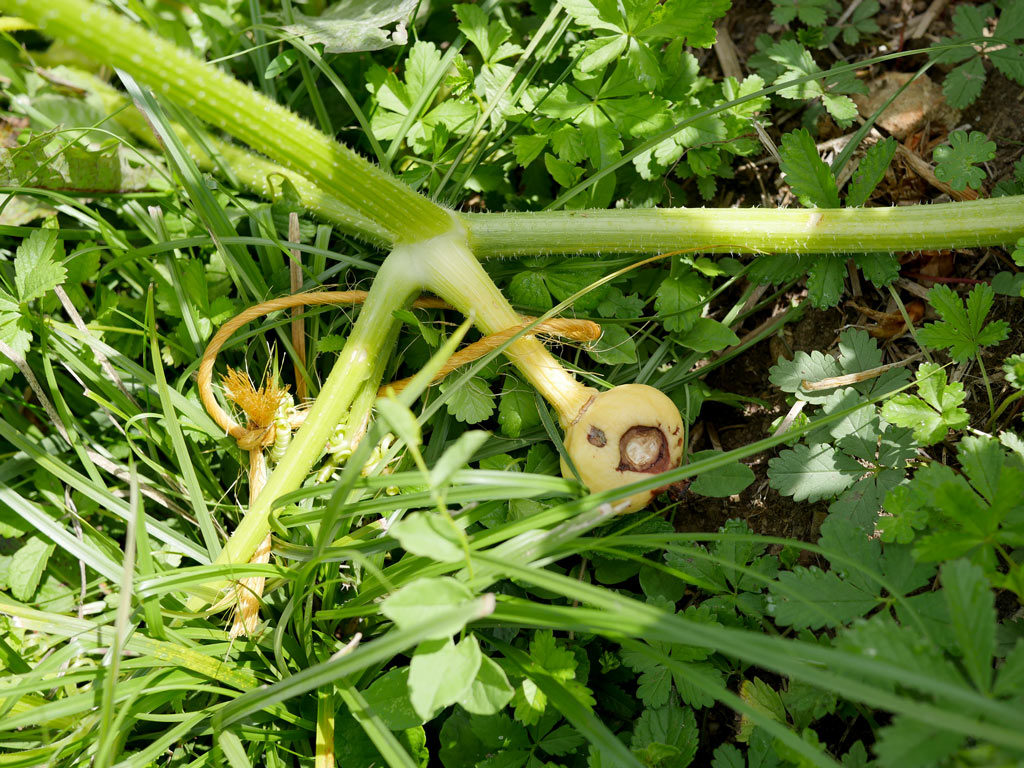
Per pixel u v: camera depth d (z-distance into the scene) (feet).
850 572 0.67
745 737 0.73
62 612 0.87
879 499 0.76
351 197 0.76
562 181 0.92
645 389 0.78
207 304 0.93
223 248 0.90
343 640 0.82
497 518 0.83
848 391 0.82
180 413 0.89
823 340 0.93
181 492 0.90
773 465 0.80
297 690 0.61
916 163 0.95
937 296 0.78
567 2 0.90
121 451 0.96
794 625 0.66
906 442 0.77
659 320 0.92
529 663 0.70
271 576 0.74
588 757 0.74
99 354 0.90
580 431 0.77
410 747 0.73
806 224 0.83
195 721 0.72
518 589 0.82
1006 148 0.93
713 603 0.77
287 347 0.90
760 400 0.92
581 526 0.64
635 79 0.90
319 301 0.86
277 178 0.91
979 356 0.77
